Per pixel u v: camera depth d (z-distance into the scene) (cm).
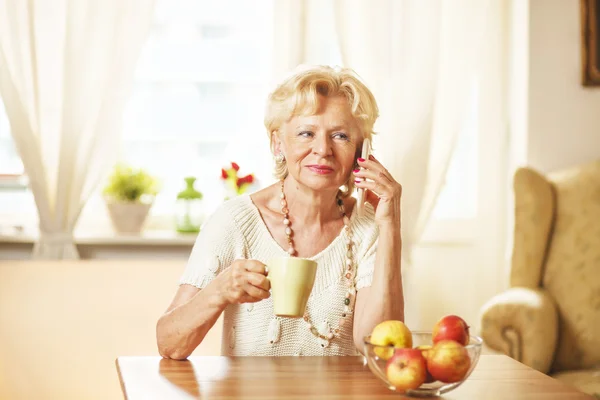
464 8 365
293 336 180
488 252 381
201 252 183
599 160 339
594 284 313
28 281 334
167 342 168
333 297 183
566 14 361
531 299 297
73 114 329
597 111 363
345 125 178
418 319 355
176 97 370
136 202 346
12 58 326
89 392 339
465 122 383
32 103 328
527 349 287
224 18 371
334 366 165
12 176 358
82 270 339
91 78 331
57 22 333
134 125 367
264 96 373
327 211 188
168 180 371
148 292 347
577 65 362
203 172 372
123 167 351
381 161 353
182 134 371
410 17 354
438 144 361
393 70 354
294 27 352
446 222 379
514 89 376
